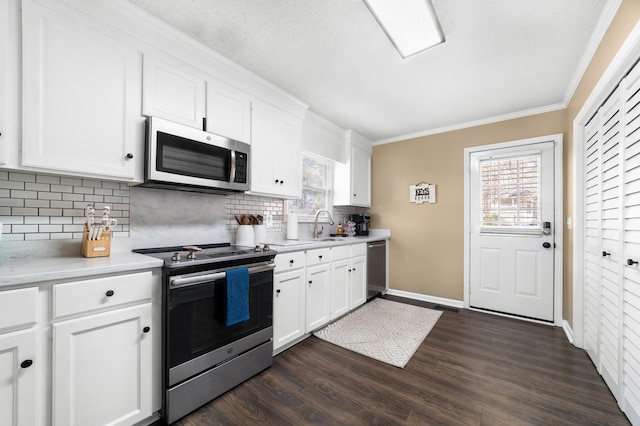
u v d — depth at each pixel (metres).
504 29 1.71
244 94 2.19
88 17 1.41
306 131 3.05
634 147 1.40
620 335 1.54
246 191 2.18
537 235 2.93
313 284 2.53
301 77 2.33
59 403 1.13
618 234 1.59
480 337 2.50
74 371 1.17
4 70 1.19
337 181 3.74
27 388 1.06
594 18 1.61
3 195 1.39
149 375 1.41
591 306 2.09
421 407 1.57
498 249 3.15
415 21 1.60
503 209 3.13
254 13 1.60
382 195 4.05
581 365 2.02
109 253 1.59
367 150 4.04
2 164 1.18
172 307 1.44
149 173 1.58
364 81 2.39
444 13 1.59
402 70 2.21
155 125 1.60
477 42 1.84
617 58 1.42
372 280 3.54
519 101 2.77
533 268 2.95
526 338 2.48
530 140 2.97
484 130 3.26
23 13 1.23
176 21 1.67
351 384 1.79
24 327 1.06
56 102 1.32
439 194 3.56
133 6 1.51
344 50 1.96
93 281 1.22
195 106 1.87
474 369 1.97
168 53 1.72
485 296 3.22
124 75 1.54
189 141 1.77
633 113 1.41
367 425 1.43
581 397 1.65
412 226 3.77
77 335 1.18
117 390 1.30
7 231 1.40
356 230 3.98
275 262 2.12
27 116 1.24
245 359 1.81
